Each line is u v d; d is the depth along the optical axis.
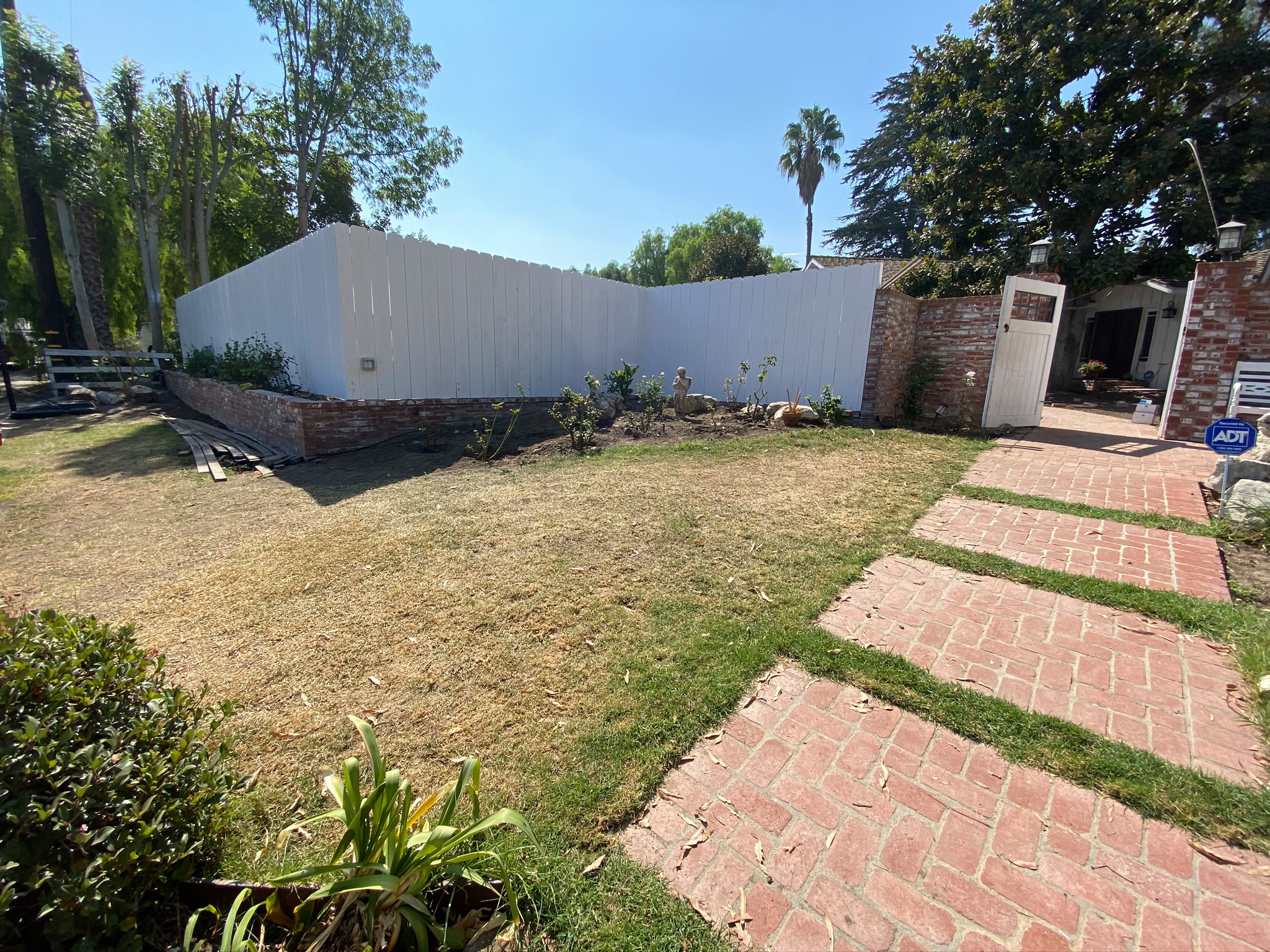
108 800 1.40
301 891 1.51
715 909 1.60
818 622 3.08
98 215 17.47
